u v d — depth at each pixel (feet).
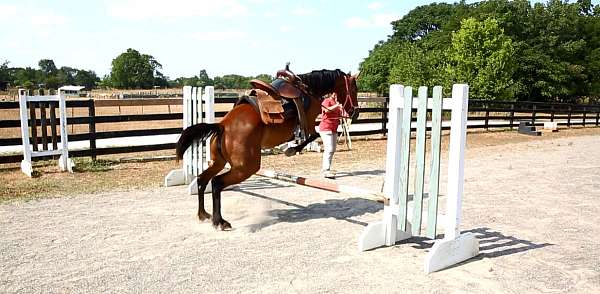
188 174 26.96
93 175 29.84
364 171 33.73
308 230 18.93
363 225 19.74
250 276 14.07
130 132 35.63
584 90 174.70
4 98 117.08
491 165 37.65
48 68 429.38
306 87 19.56
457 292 13.19
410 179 31.12
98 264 14.89
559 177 32.35
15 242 16.84
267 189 27.04
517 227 19.90
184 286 13.30
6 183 26.91
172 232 18.31
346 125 45.52
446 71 139.54
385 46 260.62
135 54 309.22
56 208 21.68
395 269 14.89
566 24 173.68
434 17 274.98
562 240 18.16
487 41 132.26
